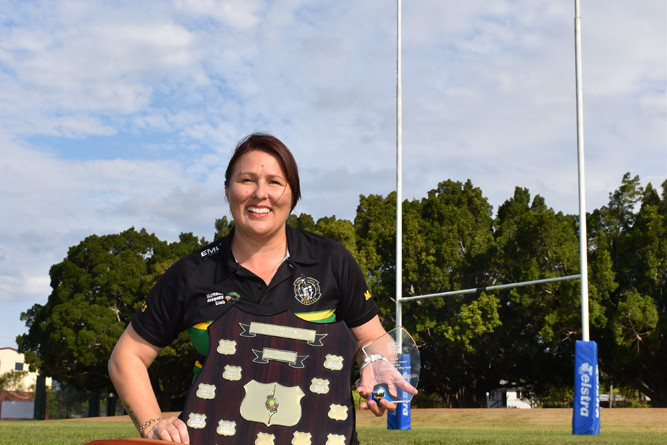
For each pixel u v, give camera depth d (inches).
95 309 1555.1
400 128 738.2
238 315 69.6
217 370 66.6
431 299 1425.9
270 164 78.7
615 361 1298.0
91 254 1624.0
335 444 63.6
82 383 1672.0
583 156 633.0
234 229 83.7
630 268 1326.3
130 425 828.6
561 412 879.7
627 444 378.0
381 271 1573.6
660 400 1365.7
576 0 653.9
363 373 78.2
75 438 413.7
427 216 1582.2
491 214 1640.0
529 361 1544.0
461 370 1542.8
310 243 84.6
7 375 2797.7
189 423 63.9
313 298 80.4
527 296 1327.5
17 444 346.0
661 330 1234.0
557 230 1364.4
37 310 1781.5
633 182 1408.7
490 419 860.6
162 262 1625.2
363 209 1695.4
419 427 782.5
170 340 83.7
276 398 65.3
